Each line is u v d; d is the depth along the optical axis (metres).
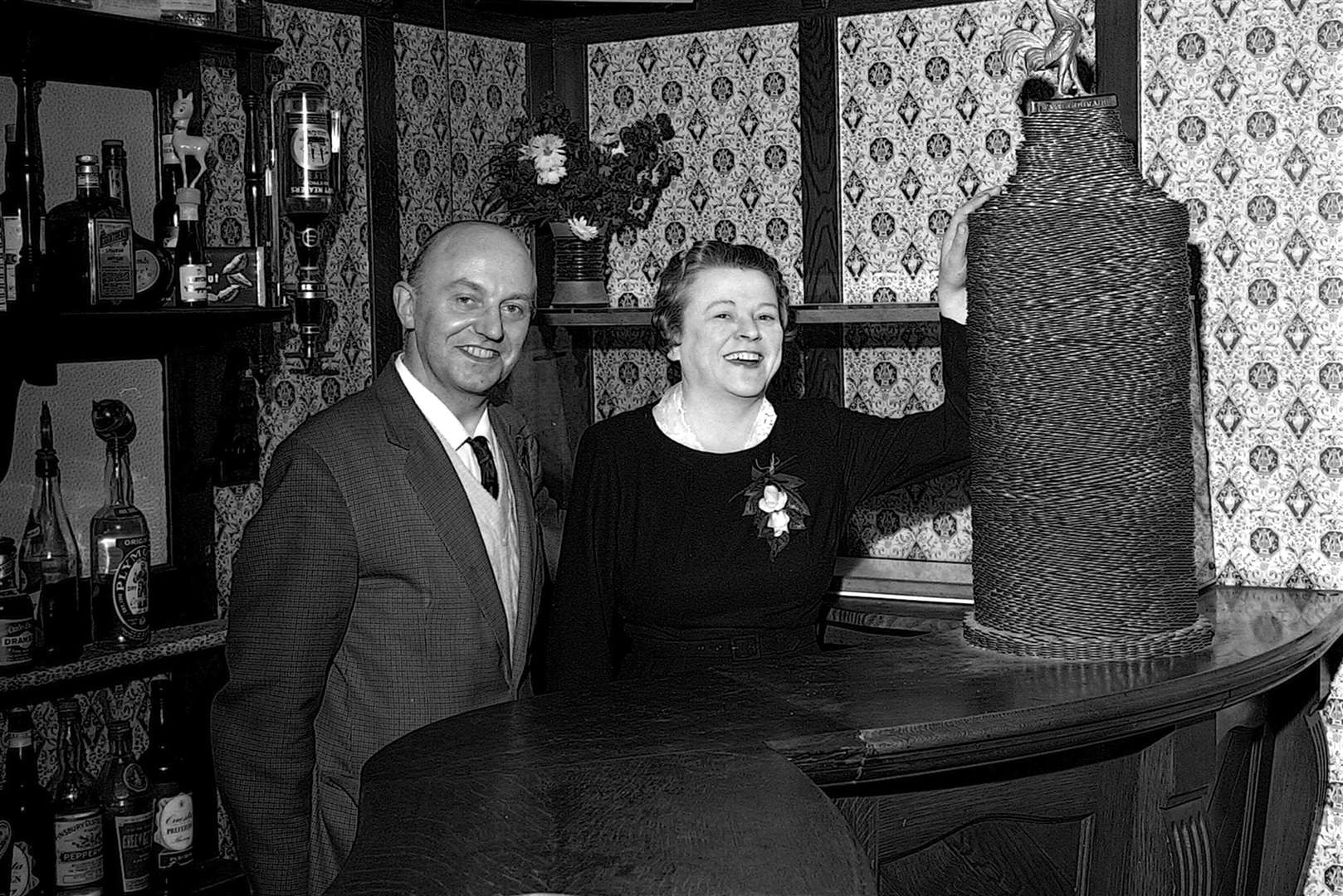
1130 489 2.17
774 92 3.71
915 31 3.51
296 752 2.26
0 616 2.65
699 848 1.46
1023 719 1.91
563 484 3.85
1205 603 2.80
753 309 2.58
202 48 2.97
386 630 2.33
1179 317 2.17
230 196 3.22
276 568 2.25
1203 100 3.05
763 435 2.66
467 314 2.37
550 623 2.69
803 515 2.58
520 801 1.62
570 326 3.78
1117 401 2.14
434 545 2.33
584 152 3.66
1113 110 2.16
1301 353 2.98
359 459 2.31
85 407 2.96
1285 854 2.82
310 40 3.36
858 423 2.70
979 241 2.21
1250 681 2.17
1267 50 2.97
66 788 2.80
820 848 1.45
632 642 2.67
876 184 3.60
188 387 3.11
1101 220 2.12
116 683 3.06
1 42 2.76
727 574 2.55
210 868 3.10
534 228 3.99
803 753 1.80
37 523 2.86
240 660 2.25
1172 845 2.21
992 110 3.43
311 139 3.05
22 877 2.71
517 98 3.94
